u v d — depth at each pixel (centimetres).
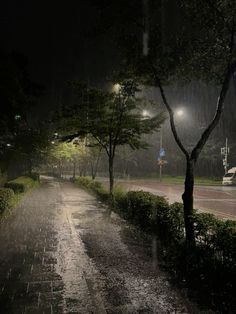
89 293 556
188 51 759
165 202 948
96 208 1568
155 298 539
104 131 1548
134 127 1497
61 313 484
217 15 698
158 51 771
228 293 504
